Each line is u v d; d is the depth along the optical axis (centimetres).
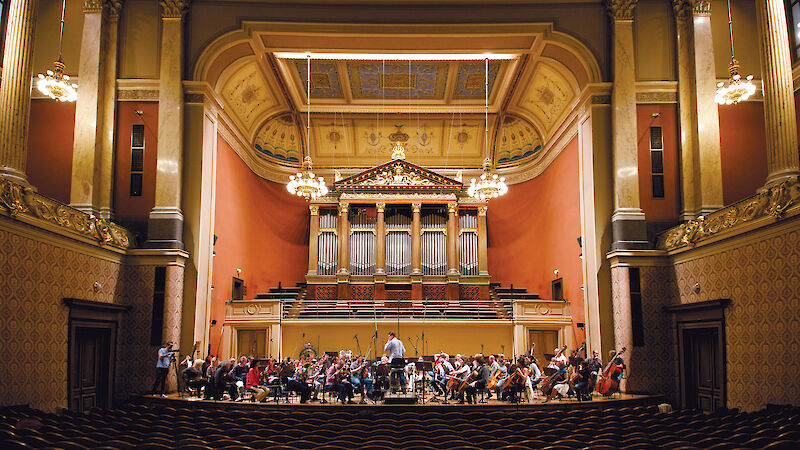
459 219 2248
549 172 1998
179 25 1555
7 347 1030
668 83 1545
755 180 1520
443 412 1206
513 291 2161
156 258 1462
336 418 1005
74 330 1238
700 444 683
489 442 723
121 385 1416
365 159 2417
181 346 1471
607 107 1566
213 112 1648
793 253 1021
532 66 1806
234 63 1677
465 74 1983
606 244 1520
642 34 1565
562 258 1841
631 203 1499
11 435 661
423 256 2202
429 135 2394
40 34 1567
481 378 1288
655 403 1341
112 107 1529
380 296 2138
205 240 1573
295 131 2347
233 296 1873
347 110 2231
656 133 1551
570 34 1577
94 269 1323
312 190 1661
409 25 1567
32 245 1105
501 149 2381
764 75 1200
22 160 1171
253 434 812
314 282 2159
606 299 1501
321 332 1831
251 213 2064
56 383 1174
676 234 1409
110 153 1515
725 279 1226
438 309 1995
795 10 1495
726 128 1537
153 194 1523
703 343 1359
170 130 1519
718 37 1578
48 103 1537
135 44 1562
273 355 1772
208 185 1600
